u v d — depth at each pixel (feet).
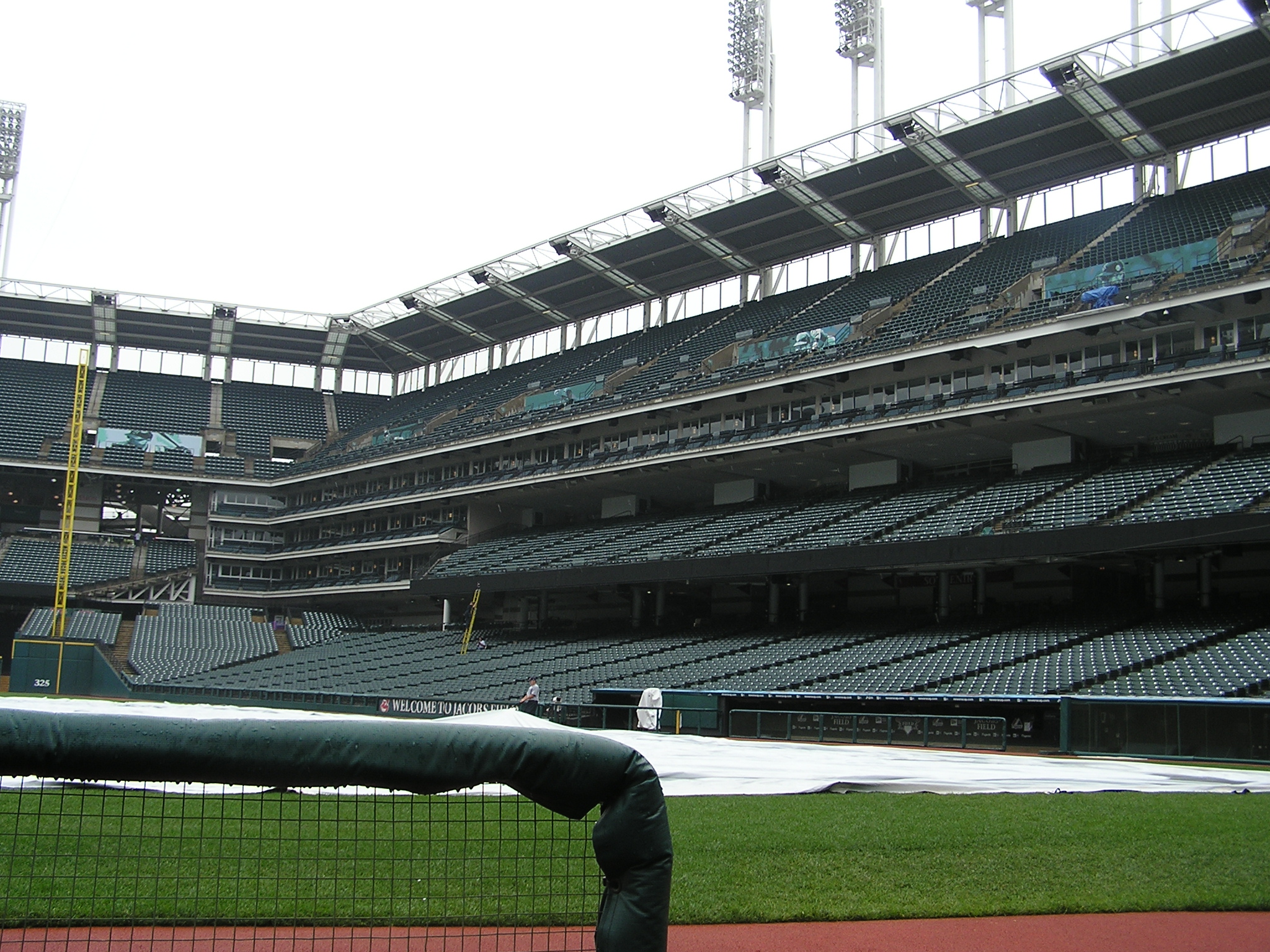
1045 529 120.67
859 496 159.74
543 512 218.79
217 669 207.82
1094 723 97.35
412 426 230.48
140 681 196.54
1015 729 108.99
